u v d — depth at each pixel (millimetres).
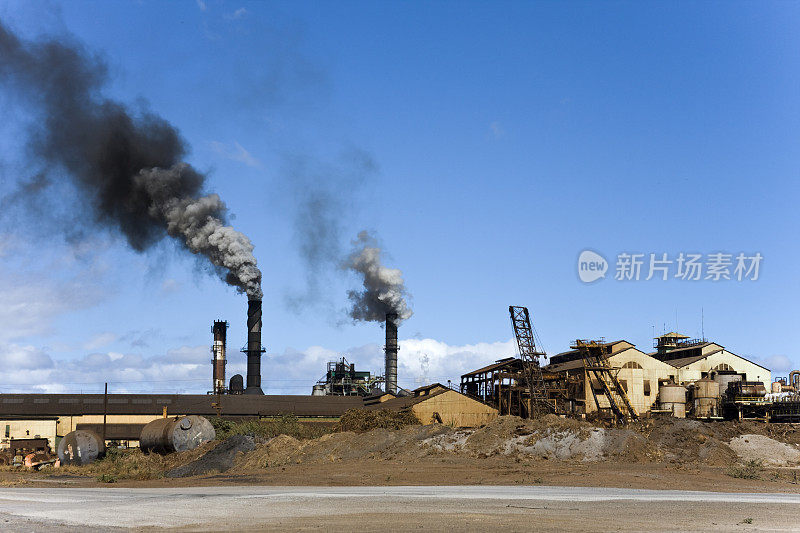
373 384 136250
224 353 138625
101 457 73312
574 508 27625
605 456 52469
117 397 109688
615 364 102562
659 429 61719
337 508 27828
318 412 110125
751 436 59969
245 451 61812
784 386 110875
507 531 21953
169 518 25594
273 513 26594
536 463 50969
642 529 22859
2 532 22703
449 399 89875
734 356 109688
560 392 101188
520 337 99750
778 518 25859
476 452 56000
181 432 75438
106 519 25547
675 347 119812
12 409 105125
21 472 60625
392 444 60250
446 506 28203
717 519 25359
